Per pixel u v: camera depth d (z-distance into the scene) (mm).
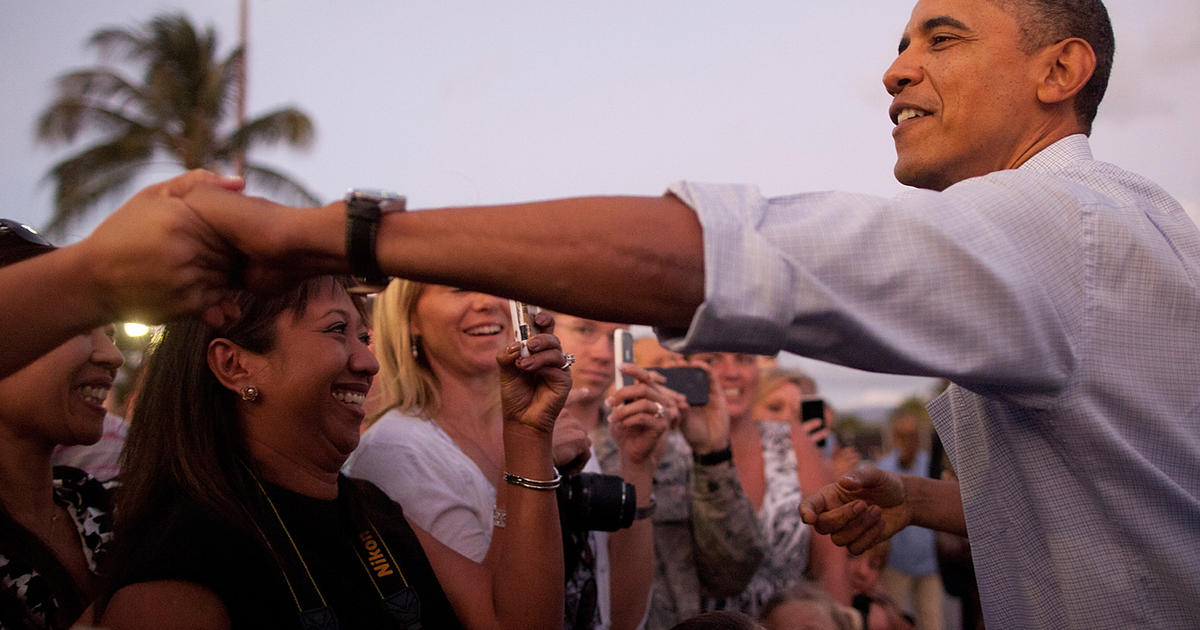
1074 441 1175
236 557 1321
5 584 1370
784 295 950
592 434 2910
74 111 27500
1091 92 1394
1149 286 1149
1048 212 1144
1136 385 1149
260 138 28359
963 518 1683
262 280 1021
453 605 1636
